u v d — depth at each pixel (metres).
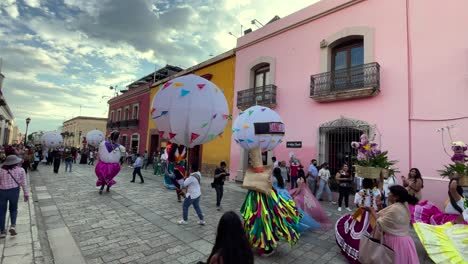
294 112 10.52
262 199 4.11
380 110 8.20
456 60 7.00
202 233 4.95
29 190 8.88
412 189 5.26
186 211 5.50
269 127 4.20
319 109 9.74
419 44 7.65
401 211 3.28
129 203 7.29
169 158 4.92
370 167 4.21
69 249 4.11
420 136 7.38
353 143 4.55
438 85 7.21
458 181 4.61
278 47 11.53
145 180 12.32
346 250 3.92
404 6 8.02
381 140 8.05
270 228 3.97
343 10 9.46
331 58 9.91
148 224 5.44
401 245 3.18
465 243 3.64
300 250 4.35
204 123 3.85
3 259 3.71
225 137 13.53
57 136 20.09
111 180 8.73
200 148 14.95
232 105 13.50
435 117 7.18
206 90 3.94
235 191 9.98
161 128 3.99
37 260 3.75
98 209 6.57
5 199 4.49
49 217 5.84
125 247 4.23
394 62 8.05
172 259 3.83
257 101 11.45
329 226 5.71
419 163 7.30
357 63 9.28
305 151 9.96
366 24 8.80
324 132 9.51
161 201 7.64
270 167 4.25
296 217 4.31
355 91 8.47
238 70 13.30
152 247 4.25
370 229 3.75
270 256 4.05
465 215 3.91
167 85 3.99
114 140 8.91
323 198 9.06
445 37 7.23
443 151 6.96
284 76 11.09
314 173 8.84
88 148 24.31
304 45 10.55
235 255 1.62
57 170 14.36
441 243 3.76
